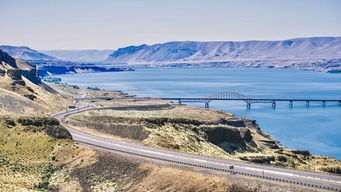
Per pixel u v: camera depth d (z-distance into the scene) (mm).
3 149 135625
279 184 100125
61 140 143875
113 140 157125
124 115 198500
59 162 129125
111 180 115438
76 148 135500
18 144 138750
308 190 96750
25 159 131000
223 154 170250
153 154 132750
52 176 122188
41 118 152625
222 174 108062
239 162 125562
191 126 191250
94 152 131000
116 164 121500
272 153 192125
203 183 104375
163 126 181250
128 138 168250
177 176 109312
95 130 180000
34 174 122375
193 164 118562
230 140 198000
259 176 106562
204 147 172750
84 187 114938
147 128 172875
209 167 114500
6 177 116000
